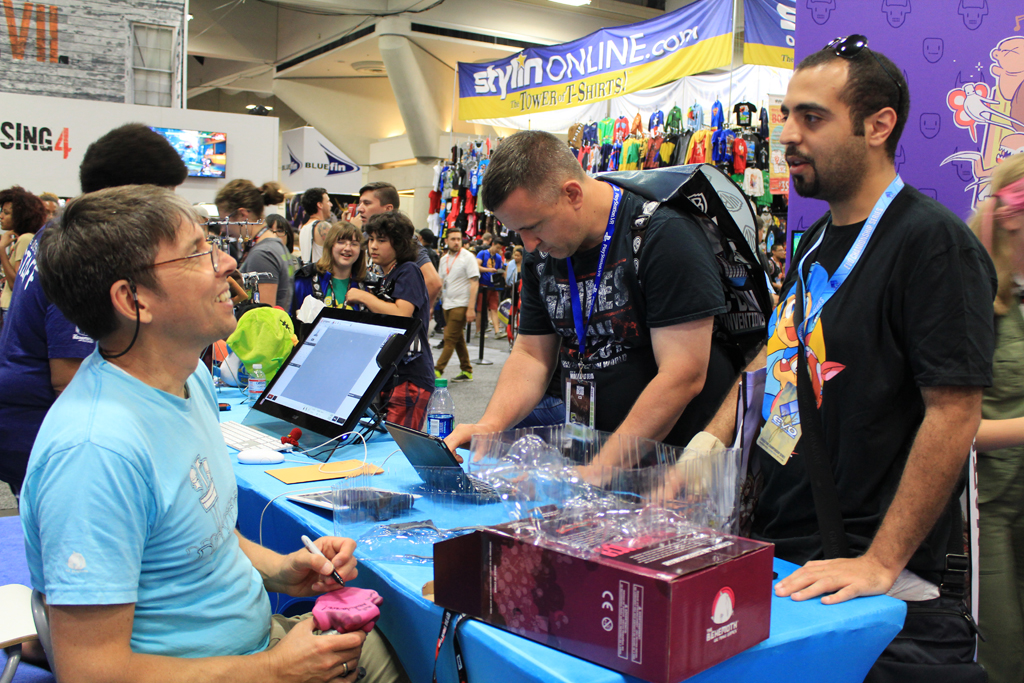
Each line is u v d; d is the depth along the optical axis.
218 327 1.04
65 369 1.71
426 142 14.38
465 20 13.13
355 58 15.11
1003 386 1.60
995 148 2.07
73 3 7.49
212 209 4.74
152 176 1.86
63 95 7.57
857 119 1.12
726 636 0.81
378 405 2.10
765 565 0.87
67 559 0.86
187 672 0.93
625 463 1.21
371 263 3.84
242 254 3.71
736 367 1.73
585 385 1.78
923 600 1.13
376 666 1.17
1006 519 1.66
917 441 1.07
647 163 7.25
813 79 1.14
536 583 0.87
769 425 1.27
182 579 1.01
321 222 4.89
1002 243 1.58
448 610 0.97
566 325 1.80
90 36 7.60
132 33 7.76
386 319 1.97
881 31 2.13
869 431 1.15
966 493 1.20
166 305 0.98
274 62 16.30
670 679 0.75
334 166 12.21
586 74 6.94
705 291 1.51
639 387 1.70
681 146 6.89
